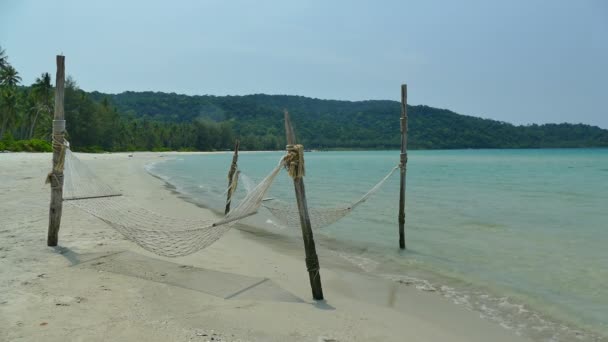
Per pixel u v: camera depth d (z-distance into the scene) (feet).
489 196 56.13
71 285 16.01
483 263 23.86
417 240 29.81
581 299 18.07
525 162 168.14
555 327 15.16
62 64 20.66
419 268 22.68
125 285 16.40
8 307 13.60
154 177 78.79
